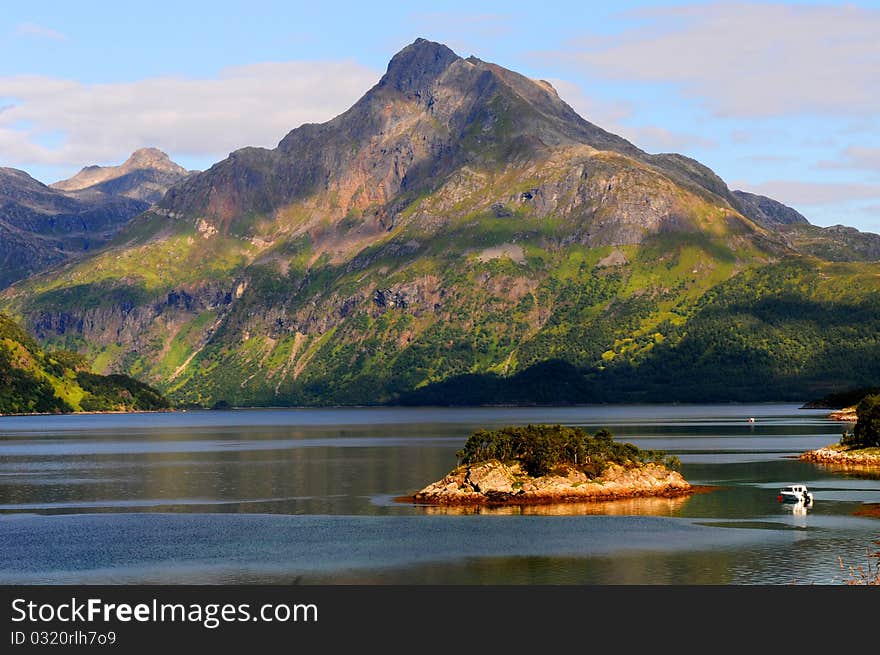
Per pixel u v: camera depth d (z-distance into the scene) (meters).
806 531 115.88
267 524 125.88
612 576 95.25
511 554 104.94
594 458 149.25
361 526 122.94
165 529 123.25
